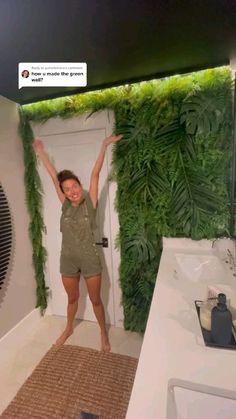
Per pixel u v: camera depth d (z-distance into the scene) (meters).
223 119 1.53
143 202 1.77
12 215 1.92
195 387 0.59
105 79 1.62
